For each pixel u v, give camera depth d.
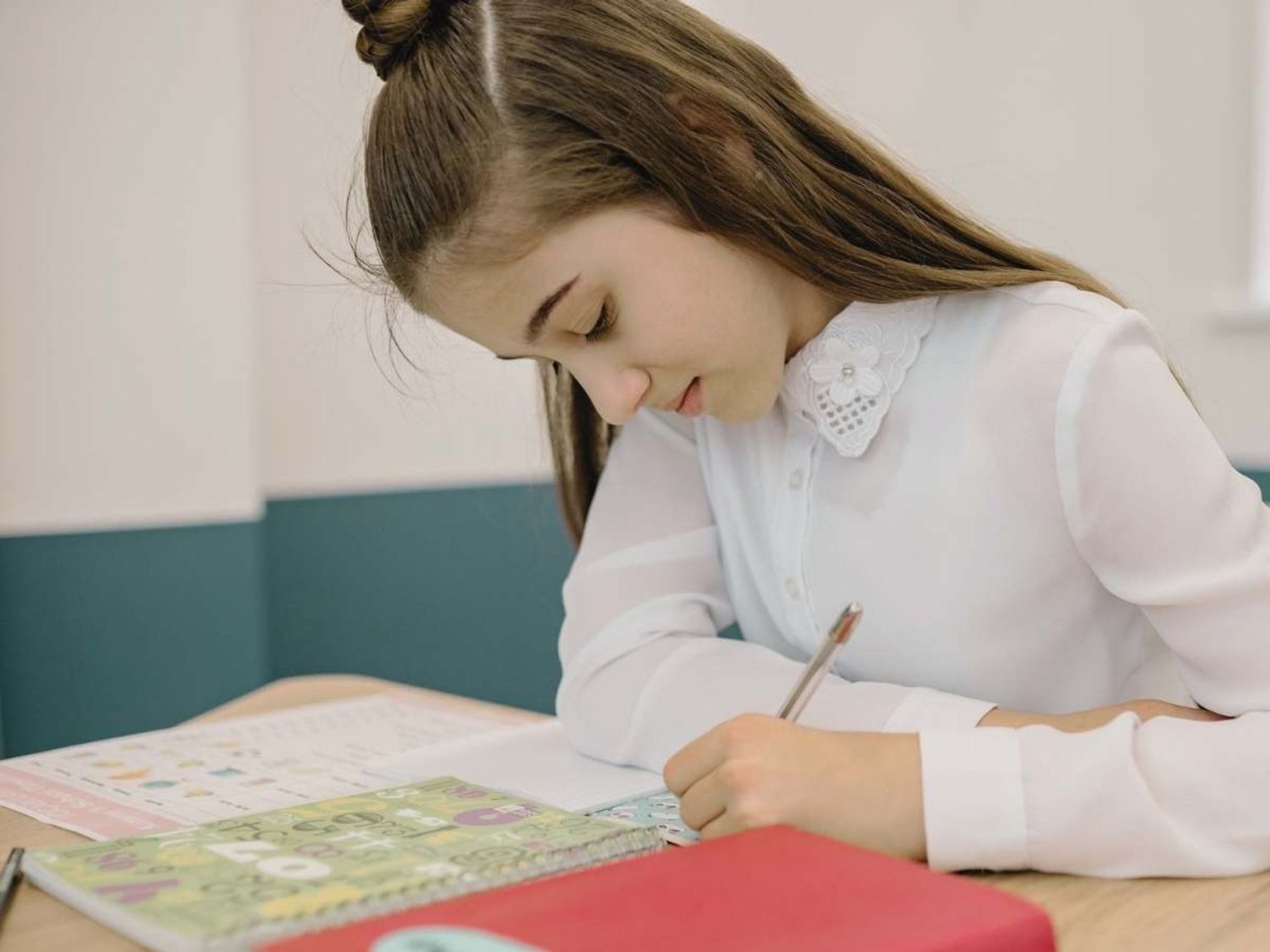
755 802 0.56
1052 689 0.76
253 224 1.82
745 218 0.70
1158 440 0.67
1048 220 2.05
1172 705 0.67
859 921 0.42
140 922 0.47
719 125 0.71
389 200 0.71
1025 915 0.43
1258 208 1.86
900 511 0.77
